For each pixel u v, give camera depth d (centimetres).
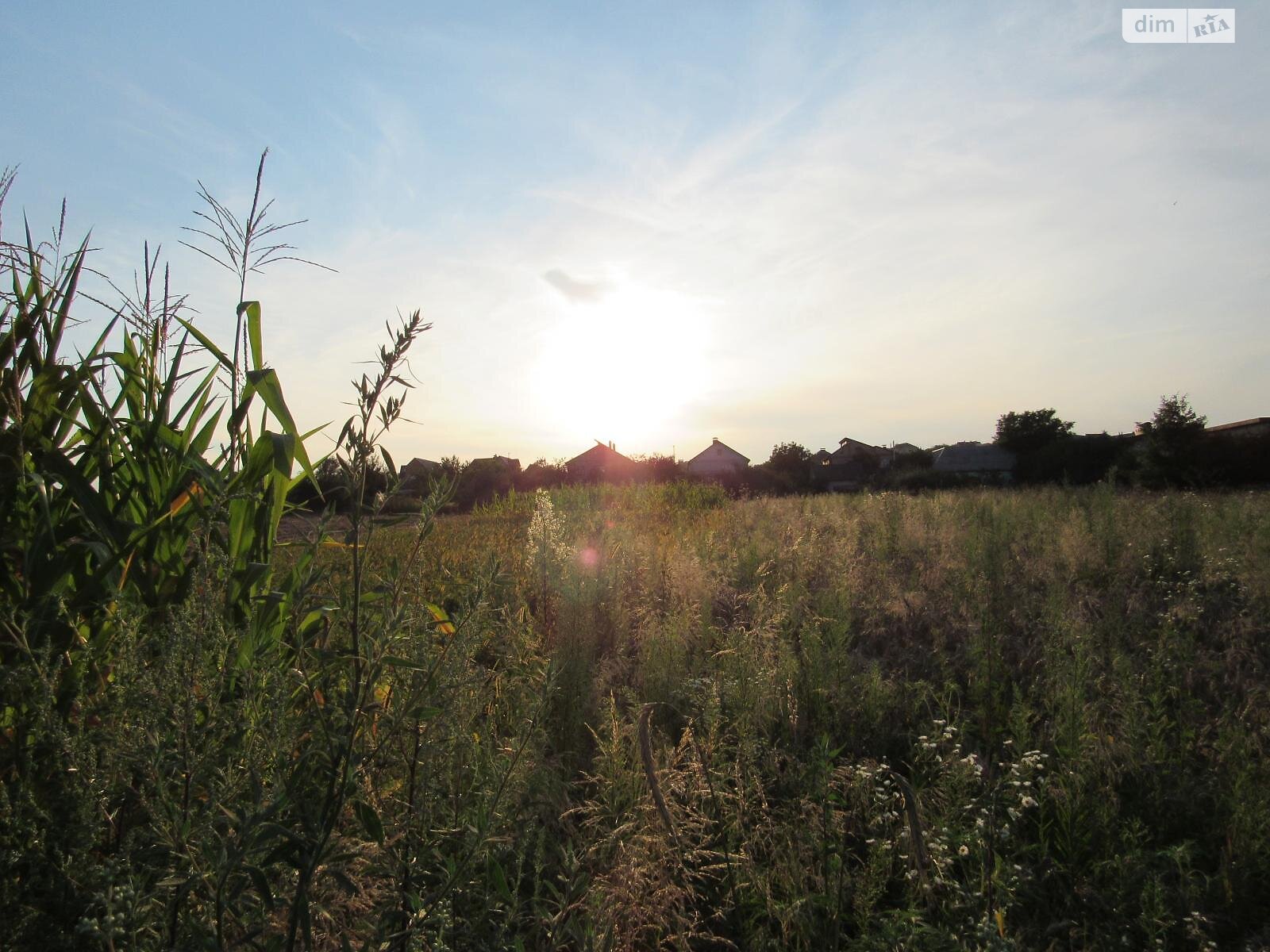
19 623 193
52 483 226
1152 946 229
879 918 241
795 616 538
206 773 158
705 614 547
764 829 285
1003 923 233
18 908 149
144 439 243
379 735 188
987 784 292
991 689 410
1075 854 275
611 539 699
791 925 243
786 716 383
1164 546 739
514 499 1530
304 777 173
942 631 538
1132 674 392
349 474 162
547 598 498
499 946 181
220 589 194
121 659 184
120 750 157
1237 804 282
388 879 178
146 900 143
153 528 225
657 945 230
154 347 262
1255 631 507
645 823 255
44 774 176
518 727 241
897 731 379
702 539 911
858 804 296
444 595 319
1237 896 255
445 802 196
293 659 212
